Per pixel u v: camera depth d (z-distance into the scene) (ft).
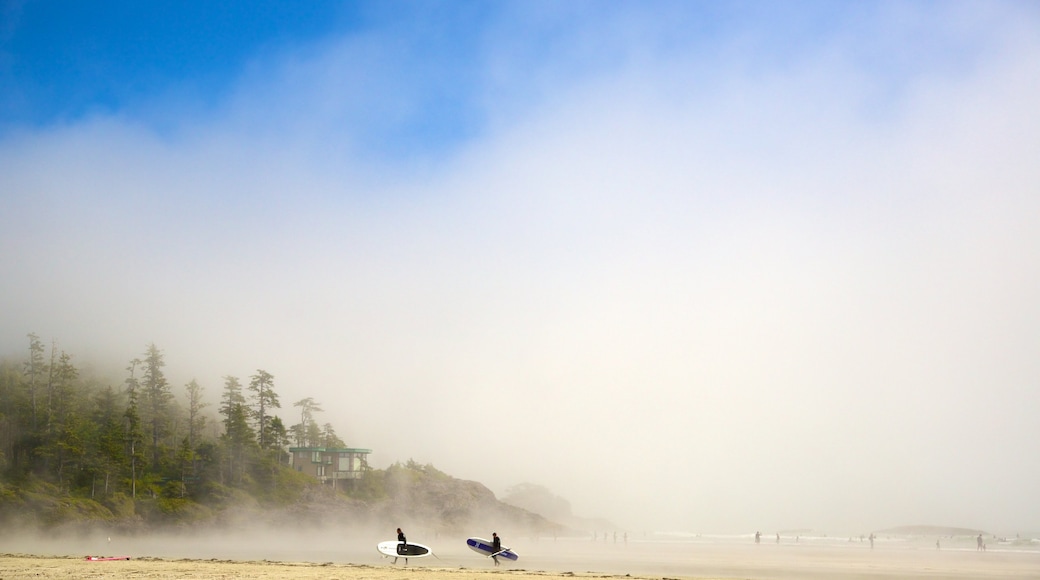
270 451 518.37
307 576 162.20
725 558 321.11
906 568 262.67
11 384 468.75
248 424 514.27
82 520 380.78
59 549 317.63
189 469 463.01
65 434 433.89
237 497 452.35
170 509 417.90
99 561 207.21
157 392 503.61
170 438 510.58
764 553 378.53
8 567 177.06
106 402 483.10
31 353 470.39
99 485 418.92
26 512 374.02
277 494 477.77
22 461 419.54
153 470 460.55
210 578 153.79
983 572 247.29
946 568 264.93
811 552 395.75
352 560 257.75
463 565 238.89
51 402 462.60
